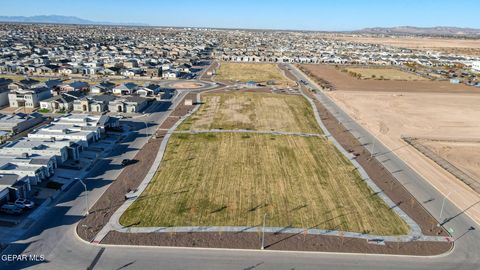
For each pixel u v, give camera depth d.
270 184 48.19
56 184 45.66
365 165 56.44
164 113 83.81
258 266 32.22
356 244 35.84
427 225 39.91
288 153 59.97
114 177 49.12
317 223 39.31
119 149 59.62
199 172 51.19
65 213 39.84
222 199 43.72
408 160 59.44
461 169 56.84
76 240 35.06
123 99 86.69
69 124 65.19
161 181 48.06
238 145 62.84
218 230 37.25
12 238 35.06
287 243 35.56
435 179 52.44
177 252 33.62
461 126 81.69
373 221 40.19
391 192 47.56
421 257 34.31
